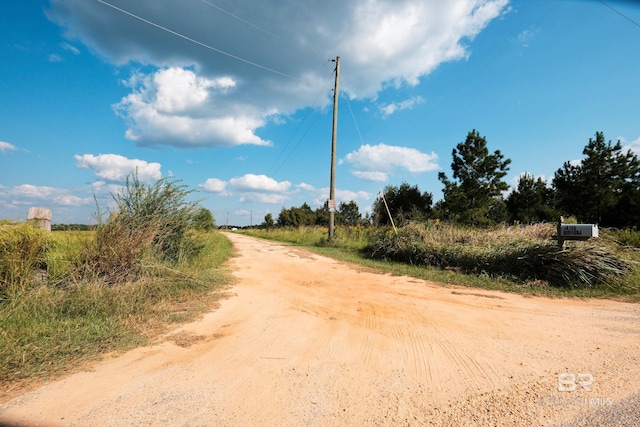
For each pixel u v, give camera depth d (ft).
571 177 120.06
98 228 21.65
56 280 18.85
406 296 23.40
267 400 9.80
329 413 9.16
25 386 10.43
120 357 12.76
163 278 22.29
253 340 14.70
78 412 9.07
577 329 16.22
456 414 9.09
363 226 74.54
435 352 13.42
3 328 13.96
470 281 28.09
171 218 26.73
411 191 117.39
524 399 9.78
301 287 26.40
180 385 10.64
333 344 14.29
